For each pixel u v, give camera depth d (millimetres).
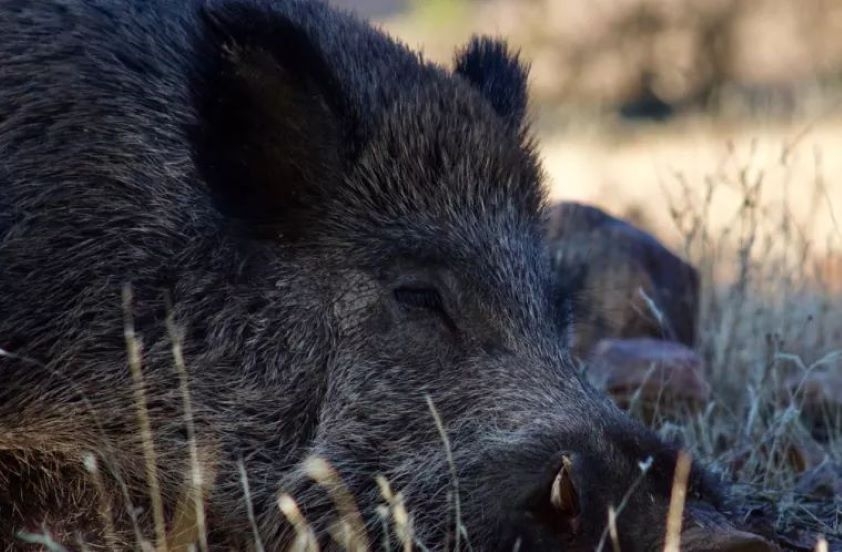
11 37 14039
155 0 14391
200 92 13836
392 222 13867
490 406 13164
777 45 59812
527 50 60875
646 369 18453
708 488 12422
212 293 13641
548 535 12391
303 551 12422
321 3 15328
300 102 13812
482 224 14031
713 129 50688
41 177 13609
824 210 33375
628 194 34625
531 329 13672
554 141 49812
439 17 65250
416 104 14242
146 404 13531
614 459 12422
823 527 15398
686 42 59812
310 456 13398
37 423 13531
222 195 13734
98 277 13531
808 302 21375
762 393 18016
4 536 13914
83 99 13805
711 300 21438
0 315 13359
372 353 13516
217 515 13648
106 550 13695
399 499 12383
